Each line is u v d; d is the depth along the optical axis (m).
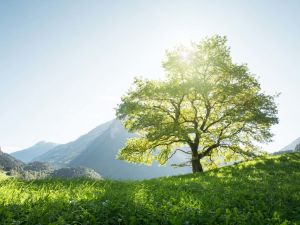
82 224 7.86
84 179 17.11
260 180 20.80
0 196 9.07
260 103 38.47
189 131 36.56
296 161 29.83
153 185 16.56
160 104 41.81
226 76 40.94
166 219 9.07
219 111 41.56
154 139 36.88
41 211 8.05
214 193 14.68
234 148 40.31
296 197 14.15
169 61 40.78
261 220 10.30
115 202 9.59
